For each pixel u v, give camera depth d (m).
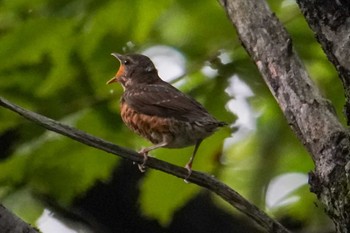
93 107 10.76
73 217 13.50
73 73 10.62
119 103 11.04
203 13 10.58
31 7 10.37
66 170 10.75
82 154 10.68
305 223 11.79
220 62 10.70
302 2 7.57
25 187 10.88
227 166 11.54
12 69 10.42
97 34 10.49
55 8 10.34
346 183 7.12
